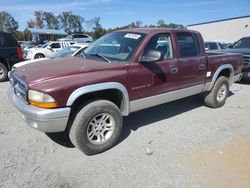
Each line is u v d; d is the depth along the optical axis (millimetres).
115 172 3072
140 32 4094
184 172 3080
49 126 2996
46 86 2932
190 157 3428
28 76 3223
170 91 4285
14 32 58969
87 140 3334
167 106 5633
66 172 3057
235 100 6367
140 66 3719
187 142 3877
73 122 3252
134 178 2957
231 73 5758
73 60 3916
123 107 3715
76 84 3062
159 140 3932
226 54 5633
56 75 3105
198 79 4836
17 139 3875
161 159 3371
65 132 4133
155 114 5094
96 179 2932
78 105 3322
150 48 3904
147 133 4180
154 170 3119
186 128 4418
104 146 3504
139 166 3203
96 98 3480
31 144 3725
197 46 4789
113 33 4531
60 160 3314
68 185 2822
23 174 2992
